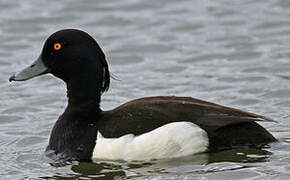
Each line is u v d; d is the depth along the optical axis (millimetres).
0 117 13344
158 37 17781
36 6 19984
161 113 10461
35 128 12680
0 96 14586
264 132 10578
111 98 14227
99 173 10258
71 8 19766
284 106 13148
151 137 10242
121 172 10172
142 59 16625
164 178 9891
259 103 13430
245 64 15734
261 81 14641
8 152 11492
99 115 10969
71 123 10891
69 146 10734
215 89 14398
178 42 17438
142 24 18719
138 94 14398
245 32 17625
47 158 10914
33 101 14203
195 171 10047
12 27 18641
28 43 17781
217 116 10352
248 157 10344
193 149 10289
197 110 10484
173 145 10242
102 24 18812
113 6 19906
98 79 11062
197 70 15672
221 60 16156
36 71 11242
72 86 11078
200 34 17828
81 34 11141
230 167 10109
